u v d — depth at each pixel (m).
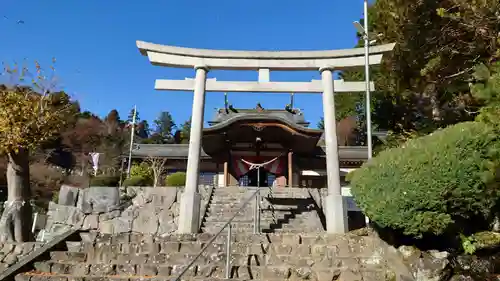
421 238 5.85
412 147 6.06
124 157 23.94
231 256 6.46
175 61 10.09
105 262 6.70
